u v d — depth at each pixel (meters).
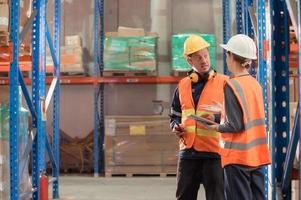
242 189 6.43
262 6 7.79
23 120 7.62
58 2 10.53
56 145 10.23
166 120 12.83
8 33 7.09
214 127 6.45
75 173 13.50
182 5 14.80
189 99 7.10
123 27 13.35
